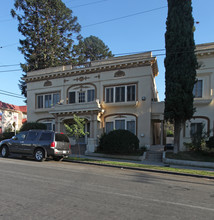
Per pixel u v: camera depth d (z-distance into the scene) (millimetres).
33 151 12586
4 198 5141
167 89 15367
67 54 34219
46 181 7070
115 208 4707
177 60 15086
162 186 7246
